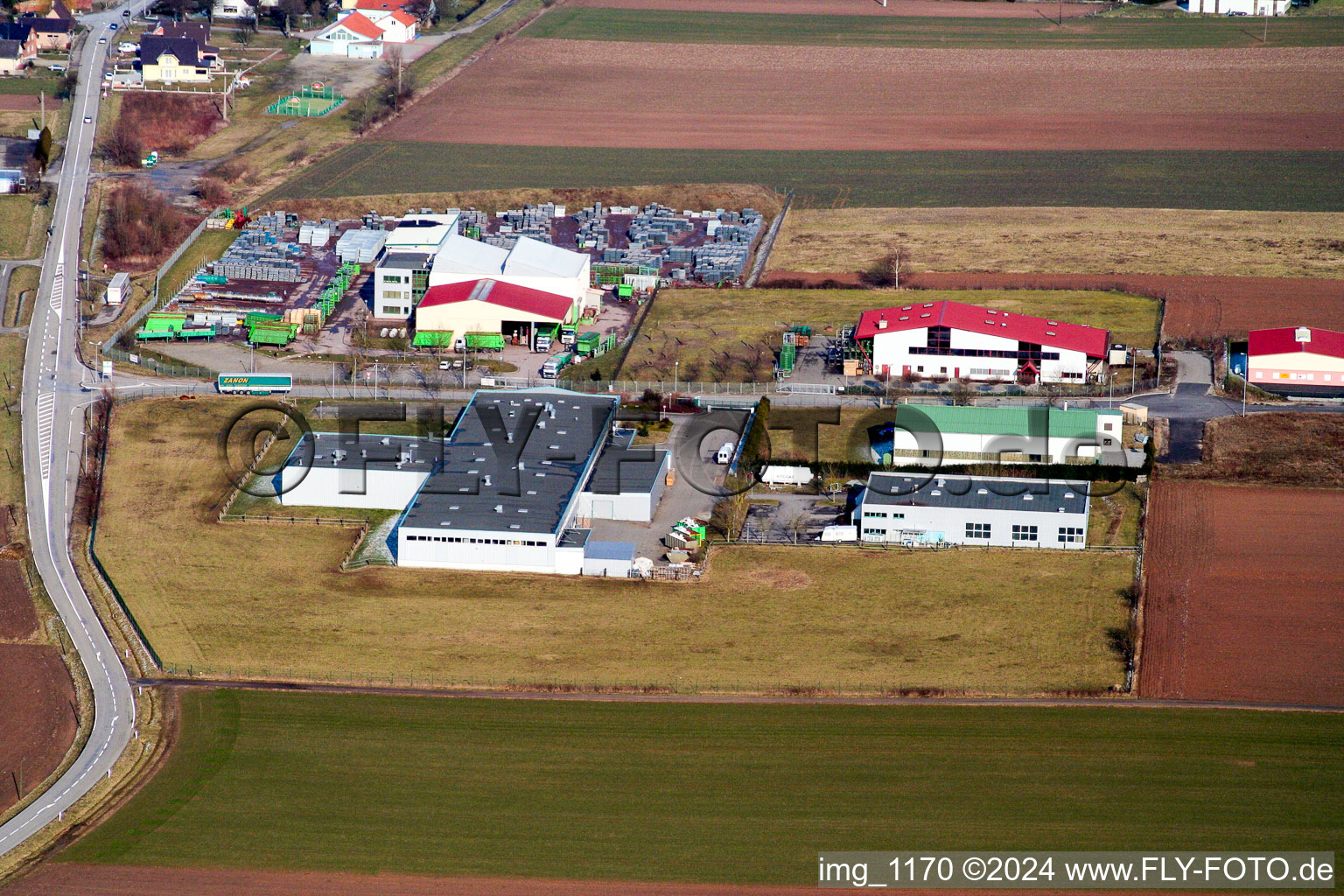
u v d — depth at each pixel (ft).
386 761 373.40
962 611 443.32
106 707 399.65
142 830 348.59
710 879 331.36
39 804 360.07
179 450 556.10
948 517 483.10
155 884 330.95
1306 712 389.19
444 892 327.47
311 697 402.52
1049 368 614.75
